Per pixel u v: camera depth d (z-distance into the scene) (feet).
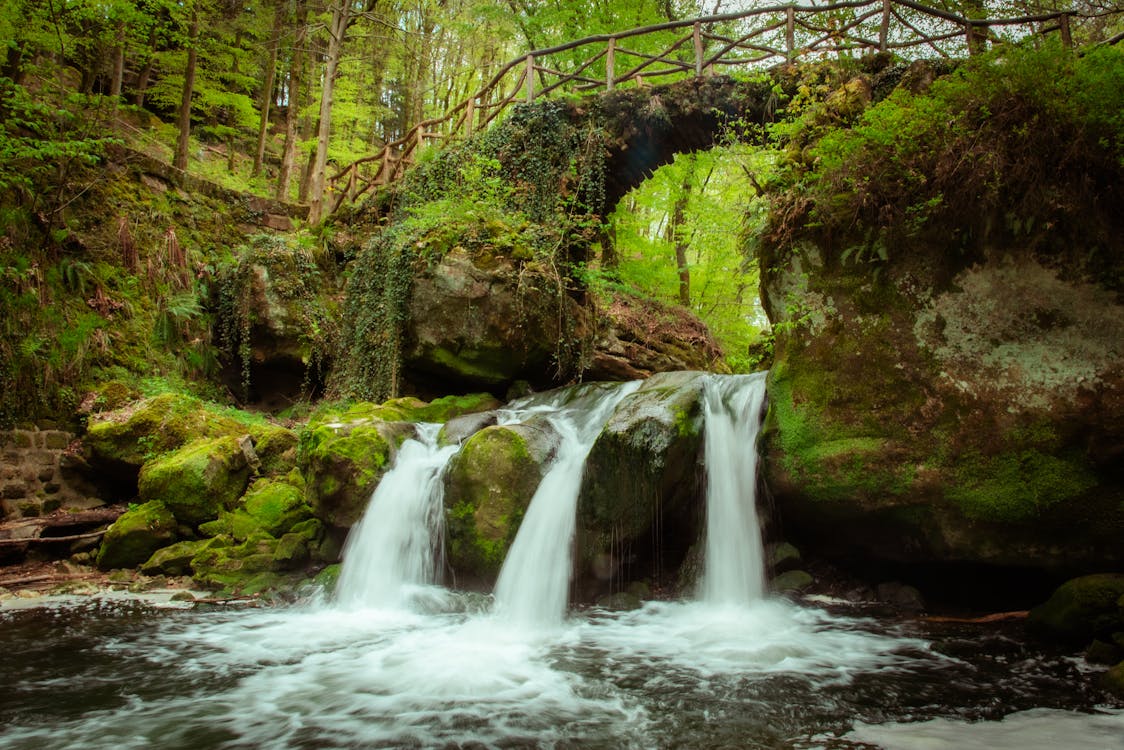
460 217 37.37
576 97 39.96
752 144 35.29
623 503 21.71
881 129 20.40
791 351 21.81
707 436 23.67
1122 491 16.79
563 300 37.50
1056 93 17.61
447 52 81.66
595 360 43.88
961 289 19.03
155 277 40.24
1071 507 17.26
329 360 43.06
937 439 18.98
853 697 14.02
